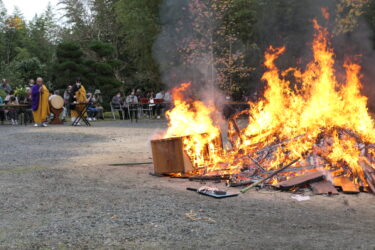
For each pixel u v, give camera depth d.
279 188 6.51
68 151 11.24
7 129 18.08
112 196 6.10
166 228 4.63
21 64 41.06
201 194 6.27
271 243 4.16
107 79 32.62
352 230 4.56
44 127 19.03
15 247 4.11
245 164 7.53
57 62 33.31
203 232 4.49
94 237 4.37
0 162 9.38
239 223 4.80
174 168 7.55
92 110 24.56
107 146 12.33
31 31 63.91
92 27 40.94
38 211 5.34
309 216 5.10
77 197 6.04
